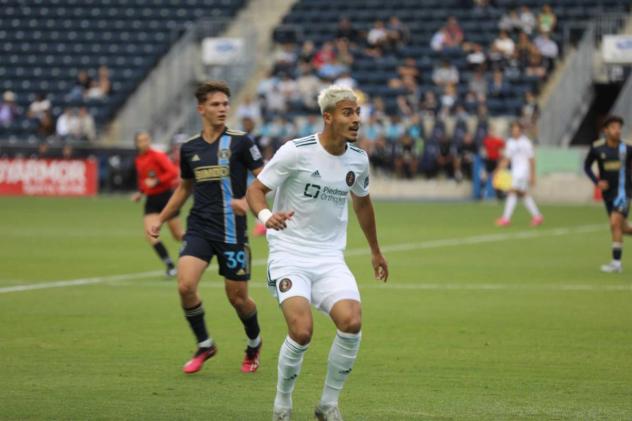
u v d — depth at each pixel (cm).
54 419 2302
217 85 2866
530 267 5300
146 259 5650
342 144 2270
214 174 2819
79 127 11344
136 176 11006
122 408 2406
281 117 11106
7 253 5906
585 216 8662
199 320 2786
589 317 3750
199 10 13412
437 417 2336
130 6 13600
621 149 5062
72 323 3612
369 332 3441
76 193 10988
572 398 2517
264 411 2388
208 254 2798
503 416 2344
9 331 3450
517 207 9569
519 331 3456
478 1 12762
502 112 11081
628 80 10700
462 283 4700
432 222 7988
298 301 2205
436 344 3225
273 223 2206
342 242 2338
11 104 12038
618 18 11125
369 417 2338
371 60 11981
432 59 11962
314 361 2970
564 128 10781
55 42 13238
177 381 2706
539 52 11544
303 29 12681
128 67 12712
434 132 10644
